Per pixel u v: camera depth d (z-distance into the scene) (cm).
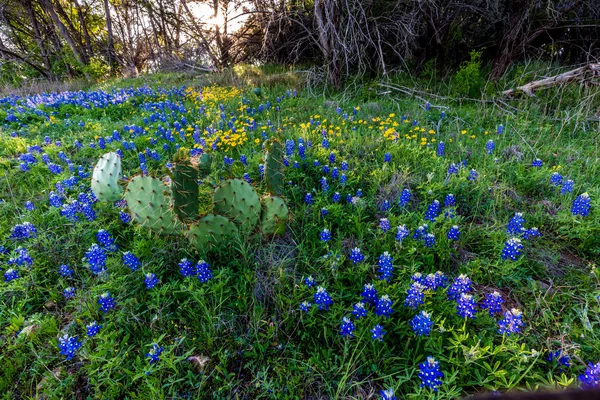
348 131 607
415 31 1052
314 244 320
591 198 384
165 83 1231
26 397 212
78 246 325
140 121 714
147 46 1872
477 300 264
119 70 1962
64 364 232
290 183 400
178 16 1650
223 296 270
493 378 200
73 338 222
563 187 384
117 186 374
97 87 1412
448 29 1033
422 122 655
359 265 284
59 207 371
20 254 287
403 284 260
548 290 275
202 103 840
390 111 743
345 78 949
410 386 212
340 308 247
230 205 304
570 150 509
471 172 418
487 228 340
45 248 317
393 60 1134
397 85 891
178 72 1454
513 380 198
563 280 289
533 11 905
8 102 941
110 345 223
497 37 1074
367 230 336
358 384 212
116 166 376
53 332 248
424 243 306
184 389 217
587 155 495
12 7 1953
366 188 418
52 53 2083
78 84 1555
